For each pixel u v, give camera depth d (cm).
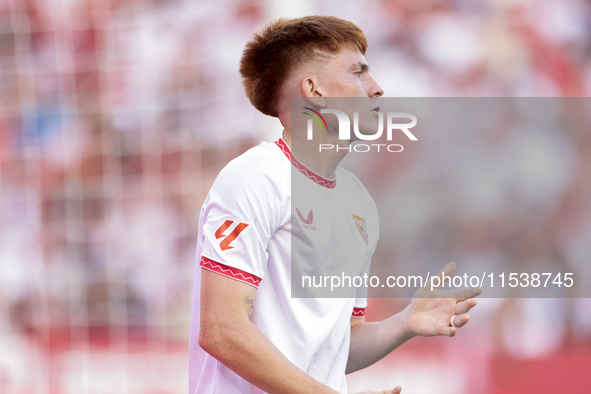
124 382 1380
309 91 436
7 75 1889
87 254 1836
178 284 1830
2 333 1623
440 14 2234
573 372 1303
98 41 1911
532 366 1342
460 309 469
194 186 1877
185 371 1420
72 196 1862
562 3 2211
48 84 1895
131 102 1900
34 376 1432
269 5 1400
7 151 1866
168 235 1856
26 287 1789
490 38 2219
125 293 1820
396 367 1302
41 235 1834
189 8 1908
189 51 1905
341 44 441
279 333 417
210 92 1883
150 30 1911
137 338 1636
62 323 1705
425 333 473
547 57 2192
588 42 2208
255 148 433
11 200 1844
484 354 1380
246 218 386
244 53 468
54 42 1905
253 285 387
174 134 1886
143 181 1873
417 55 2233
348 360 511
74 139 1884
